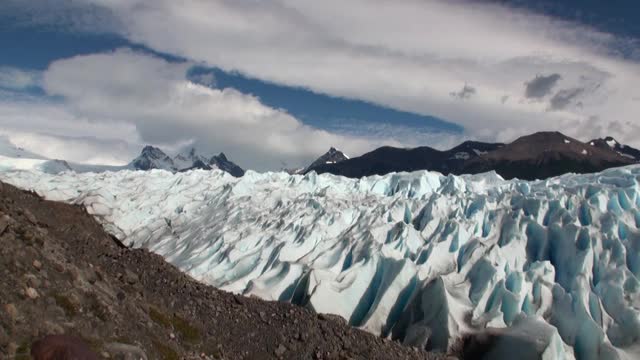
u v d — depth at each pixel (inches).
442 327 1916.8
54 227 1438.2
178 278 1355.8
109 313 898.7
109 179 3976.4
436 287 2036.2
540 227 2333.9
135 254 1402.6
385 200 3021.7
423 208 2723.9
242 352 1190.9
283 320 1346.0
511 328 1845.5
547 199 2508.6
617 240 2164.1
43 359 700.0
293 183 3590.1
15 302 751.1
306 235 2600.9
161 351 947.3
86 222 1856.5
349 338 1374.3
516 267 2233.0
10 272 794.8
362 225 2650.1
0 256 807.1
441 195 2743.6
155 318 1074.1
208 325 1218.6
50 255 911.7
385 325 2044.8
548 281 2070.6
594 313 1943.9
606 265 2113.7
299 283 2174.0
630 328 1863.9
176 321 1135.6
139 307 1055.0
